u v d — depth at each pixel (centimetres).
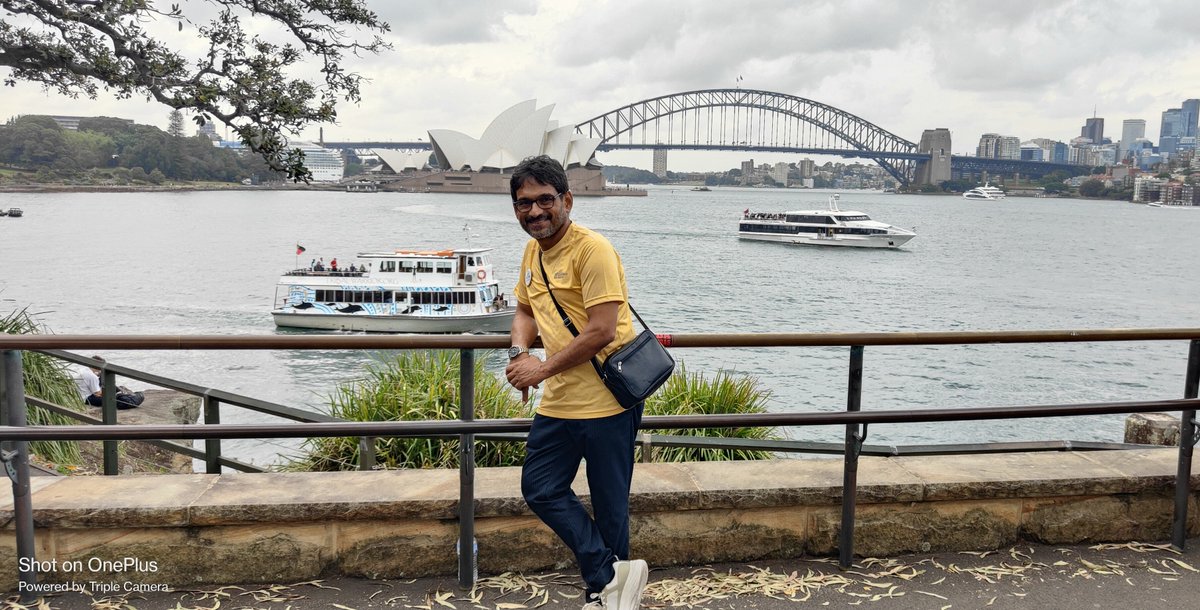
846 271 5772
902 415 340
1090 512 375
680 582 335
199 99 822
